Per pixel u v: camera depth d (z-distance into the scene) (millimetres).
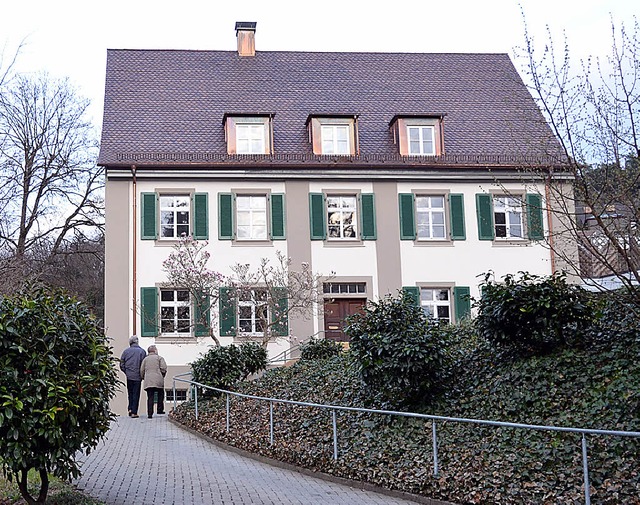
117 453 14820
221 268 29031
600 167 11523
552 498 8922
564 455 9875
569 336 13570
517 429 11023
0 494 9883
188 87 33406
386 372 13477
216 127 31594
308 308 28344
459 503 9812
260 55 35469
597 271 13680
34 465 8656
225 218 29312
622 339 12836
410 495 10500
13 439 8469
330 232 29938
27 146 35781
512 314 13352
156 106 32219
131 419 20766
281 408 16141
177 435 17531
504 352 13922
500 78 35562
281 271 28844
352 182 30109
